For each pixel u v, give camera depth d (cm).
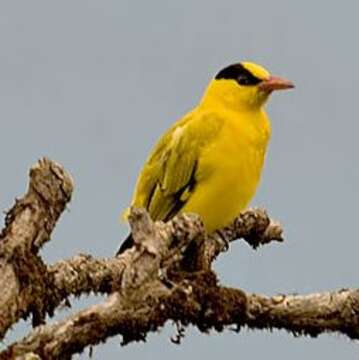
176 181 1695
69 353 1088
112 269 1212
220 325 1184
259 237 1625
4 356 1059
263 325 1196
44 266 1174
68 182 1180
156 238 1131
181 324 1166
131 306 1109
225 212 1645
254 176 1681
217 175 1661
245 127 1678
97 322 1095
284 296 1199
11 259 1154
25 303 1154
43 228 1173
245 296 1187
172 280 1175
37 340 1075
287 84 1691
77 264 1200
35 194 1175
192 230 1177
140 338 1129
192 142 1686
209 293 1171
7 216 1179
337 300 1188
